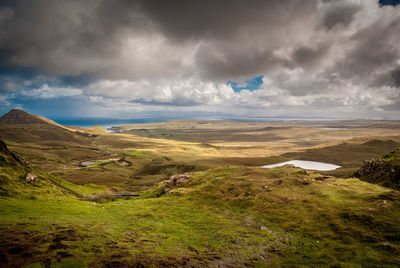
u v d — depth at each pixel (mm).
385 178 79500
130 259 23578
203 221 42125
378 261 24516
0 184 51562
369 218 33219
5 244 22453
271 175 66125
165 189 76938
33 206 45250
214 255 27625
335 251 27781
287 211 41688
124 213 48625
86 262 21547
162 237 33500
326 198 43500
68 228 31578
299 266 25078
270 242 31875
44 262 20156
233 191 57375
